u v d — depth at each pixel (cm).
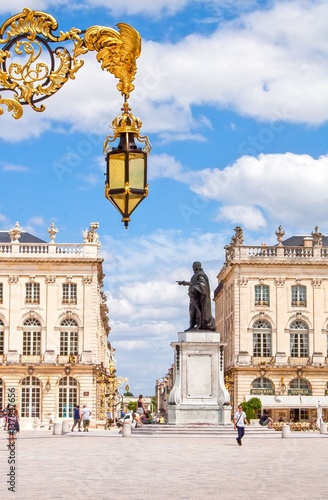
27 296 9869
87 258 9856
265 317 9988
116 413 13988
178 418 4666
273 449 3631
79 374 9688
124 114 1031
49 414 9600
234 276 10050
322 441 4475
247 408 8788
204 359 4700
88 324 9812
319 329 9988
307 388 9894
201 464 2761
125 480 2216
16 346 9769
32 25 1024
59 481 2180
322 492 1956
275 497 1853
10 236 10044
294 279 10050
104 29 1022
